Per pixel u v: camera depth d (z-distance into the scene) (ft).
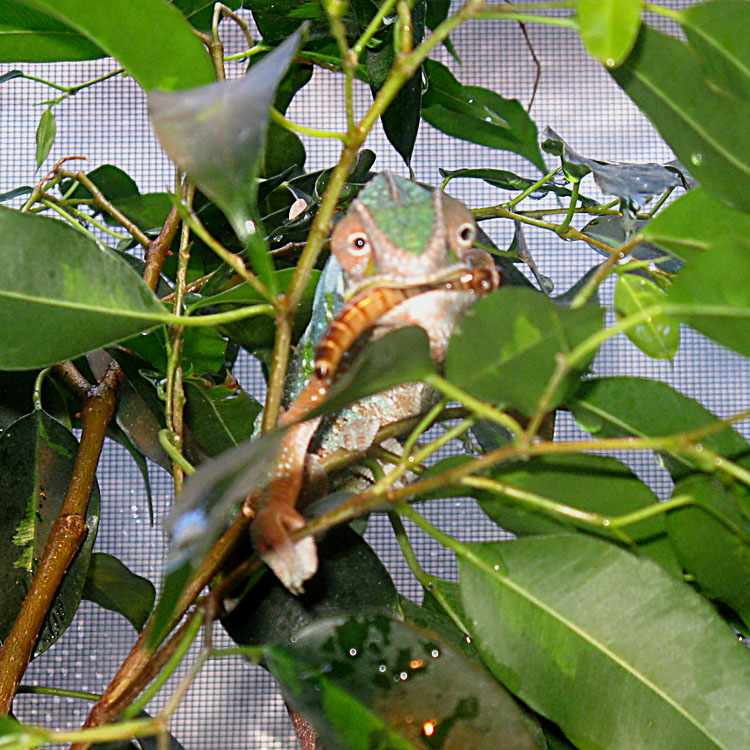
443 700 2.01
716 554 2.10
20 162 3.93
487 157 3.91
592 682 2.02
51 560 2.20
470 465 1.89
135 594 2.47
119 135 3.97
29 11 2.31
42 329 2.02
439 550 3.45
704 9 1.97
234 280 2.40
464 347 1.91
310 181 2.48
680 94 2.01
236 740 3.43
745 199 1.98
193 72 1.99
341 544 2.18
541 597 2.04
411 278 2.06
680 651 2.02
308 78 2.53
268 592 2.17
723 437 2.09
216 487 1.88
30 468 2.31
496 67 4.00
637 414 2.13
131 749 2.30
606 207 2.46
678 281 1.90
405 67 1.92
